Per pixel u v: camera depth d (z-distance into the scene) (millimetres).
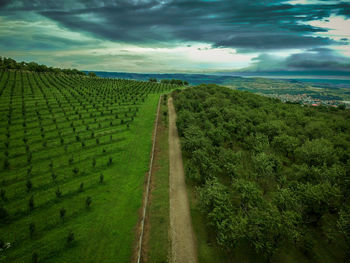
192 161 39188
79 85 126688
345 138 56281
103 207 30719
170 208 31562
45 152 44750
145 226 27875
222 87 141625
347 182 31609
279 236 21938
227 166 36375
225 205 26141
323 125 63531
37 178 35750
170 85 185625
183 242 25688
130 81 175625
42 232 25406
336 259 24328
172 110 92875
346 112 100812
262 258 23688
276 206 26844
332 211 31031
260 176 36469
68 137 53281
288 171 39406
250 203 27578
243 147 55188
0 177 34719
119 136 57594
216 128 57656
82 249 23703
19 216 27359
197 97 108500
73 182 35969
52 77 145875
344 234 23641
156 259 23297
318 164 39281
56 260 22125
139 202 32531
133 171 41438
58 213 28719
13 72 138875
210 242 25766
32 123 59406
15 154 42156
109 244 24656
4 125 55594
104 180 37438
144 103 97312
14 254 22188
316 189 27297
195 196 34531
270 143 53562
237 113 71500
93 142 52188
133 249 24297
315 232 27859
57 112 71188
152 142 56000
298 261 23672
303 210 26641
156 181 38656
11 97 80812
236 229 22188
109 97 101312
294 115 78562
